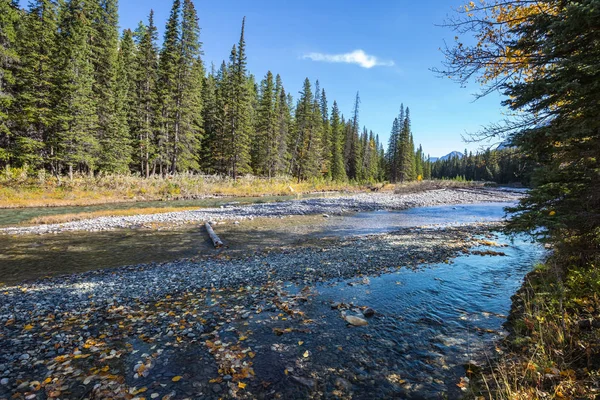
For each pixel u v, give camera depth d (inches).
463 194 1636.3
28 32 1103.0
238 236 599.5
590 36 170.7
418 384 165.5
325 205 1081.4
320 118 2322.8
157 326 232.4
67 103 1108.5
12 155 1084.5
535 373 149.5
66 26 1114.7
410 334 220.8
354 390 161.3
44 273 379.9
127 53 1625.2
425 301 280.7
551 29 177.3
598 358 145.5
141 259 444.5
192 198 1283.2
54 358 188.2
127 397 153.2
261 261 418.6
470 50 218.4
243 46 1567.4
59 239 560.4
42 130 1143.6
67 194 1050.7
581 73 171.2
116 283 331.6
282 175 2060.8
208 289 312.8
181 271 374.9
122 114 1385.3
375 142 3799.2
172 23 1357.0
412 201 1282.0
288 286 321.1
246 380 168.7
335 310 262.8
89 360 186.2
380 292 303.4
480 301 278.2
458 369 177.8
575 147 196.9
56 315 252.2
